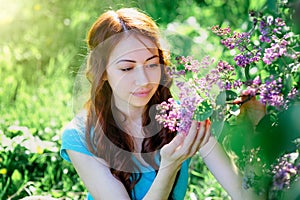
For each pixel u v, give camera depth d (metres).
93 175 2.43
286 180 1.86
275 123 1.98
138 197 2.46
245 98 2.08
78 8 6.48
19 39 6.39
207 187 3.58
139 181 2.44
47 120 4.51
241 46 2.20
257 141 1.98
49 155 3.90
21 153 3.90
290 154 1.88
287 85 1.99
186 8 6.07
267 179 1.97
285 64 2.06
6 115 4.62
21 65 5.94
